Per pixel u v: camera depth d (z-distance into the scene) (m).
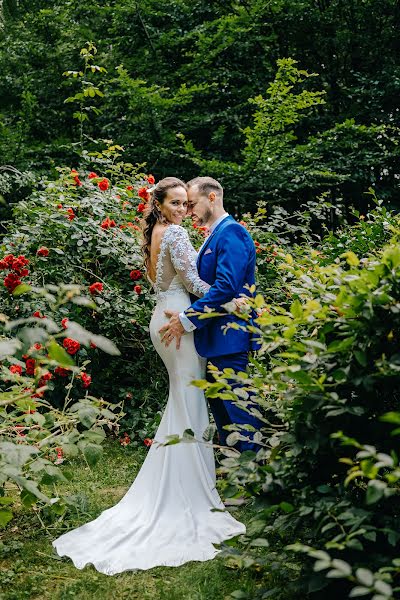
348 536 1.83
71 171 5.39
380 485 1.71
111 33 10.91
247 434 3.30
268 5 9.95
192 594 2.56
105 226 4.90
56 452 3.78
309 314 2.15
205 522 3.14
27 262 4.37
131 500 3.30
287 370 2.03
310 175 9.05
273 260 5.44
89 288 4.77
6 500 2.63
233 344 3.34
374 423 2.24
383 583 1.55
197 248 4.84
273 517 2.36
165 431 3.36
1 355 2.41
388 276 2.11
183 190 3.48
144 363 5.13
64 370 4.02
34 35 11.94
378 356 2.17
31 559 2.89
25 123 11.05
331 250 4.36
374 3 10.09
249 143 8.75
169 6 10.59
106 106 10.38
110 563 2.82
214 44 10.08
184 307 3.42
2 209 9.53
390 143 9.84
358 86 10.16
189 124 10.05
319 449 2.23
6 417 3.03
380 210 4.51
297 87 10.37
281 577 2.60
